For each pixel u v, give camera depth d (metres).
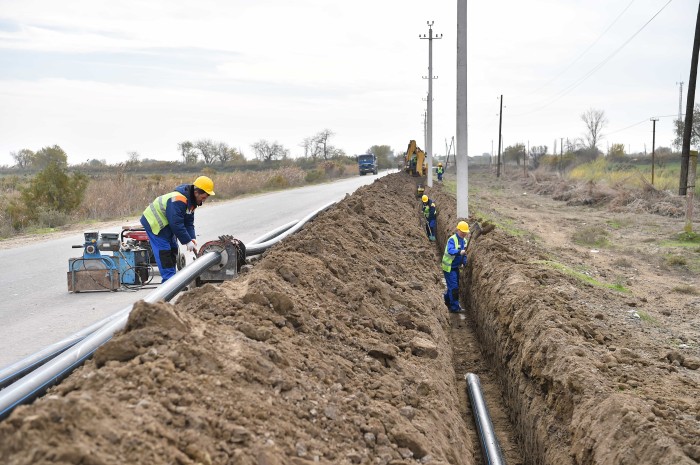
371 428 4.62
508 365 9.28
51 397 3.40
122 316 6.29
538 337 8.15
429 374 6.77
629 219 29.78
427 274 13.49
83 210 27.27
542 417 7.16
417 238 17.69
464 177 20.16
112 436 3.08
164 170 89.88
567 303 9.88
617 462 5.18
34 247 18.00
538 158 94.56
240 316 5.45
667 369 7.20
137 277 12.23
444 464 4.65
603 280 15.66
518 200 44.16
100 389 3.63
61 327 9.18
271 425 3.92
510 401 8.97
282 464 3.59
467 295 15.23
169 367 3.96
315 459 3.87
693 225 26.47
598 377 6.51
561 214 34.00
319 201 33.03
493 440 7.82
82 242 18.75
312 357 5.32
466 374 10.27
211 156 103.44
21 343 8.39
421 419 5.41
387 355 6.32
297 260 7.74
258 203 32.56
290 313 5.96
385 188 28.84
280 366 4.78
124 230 13.43
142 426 3.29
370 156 80.25
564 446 6.34
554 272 12.48
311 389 4.71
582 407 6.21
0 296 11.48
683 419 5.50
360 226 13.33
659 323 10.36
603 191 38.41
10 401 4.17
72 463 2.77
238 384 4.17
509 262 12.76
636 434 5.23
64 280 13.01
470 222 20.19
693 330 10.23
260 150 110.81
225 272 9.14
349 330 6.71
